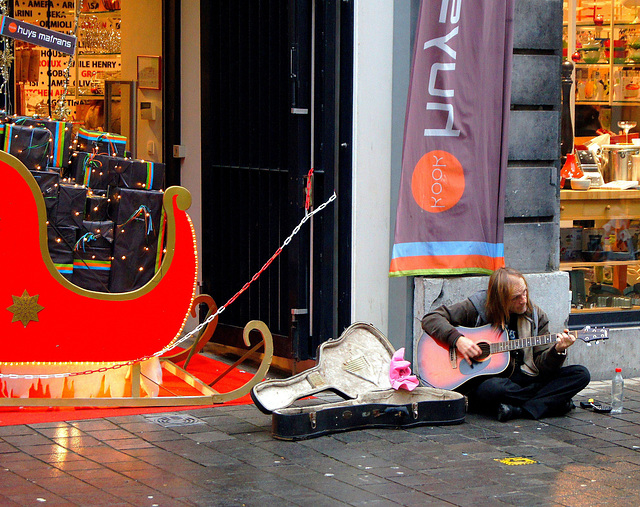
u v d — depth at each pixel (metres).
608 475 7.65
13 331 8.90
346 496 6.99
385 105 10.39
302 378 8.95
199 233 12.48
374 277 10.53
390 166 10.41
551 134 10.81
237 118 11.73
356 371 9.20
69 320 9.02
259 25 11.15
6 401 8.91
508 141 10.44
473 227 10.23
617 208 11.55
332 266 10.67
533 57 10.70
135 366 9.27
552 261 10.96
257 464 7.70
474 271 10.29
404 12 10.16
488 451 8.23
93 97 13.21
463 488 7.24
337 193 10.65
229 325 11.82
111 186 9.26
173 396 9.45
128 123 13.18
